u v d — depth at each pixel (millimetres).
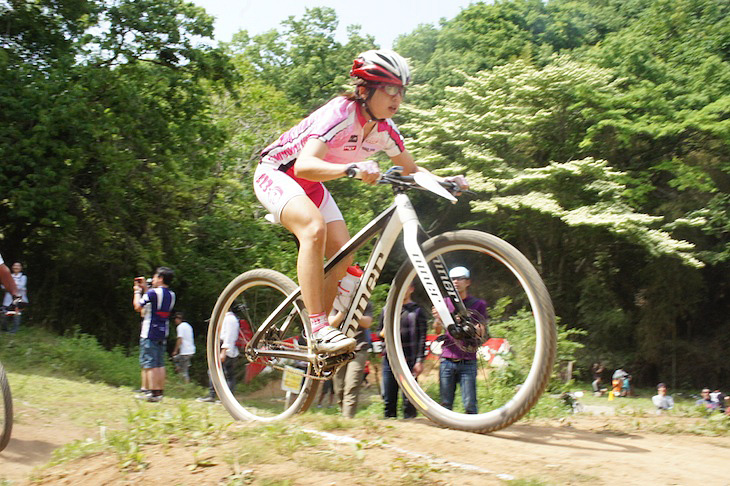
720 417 4137
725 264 26016
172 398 9039
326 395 6961
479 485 2311
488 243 2936
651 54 26516
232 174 22125
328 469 2449
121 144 18438
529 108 23938
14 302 4820
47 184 16203
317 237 3074
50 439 5461
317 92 37875
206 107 20375
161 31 18797
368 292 3234
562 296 25828
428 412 3201
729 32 26000
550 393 6754
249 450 2631
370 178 2889
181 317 11305
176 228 20422
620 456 2889
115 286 19688
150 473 2572
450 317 3092
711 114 21922
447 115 24609
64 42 18688
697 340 27266
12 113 15500
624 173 21844
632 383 25766
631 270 26281
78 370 11359
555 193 23312
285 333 3602
